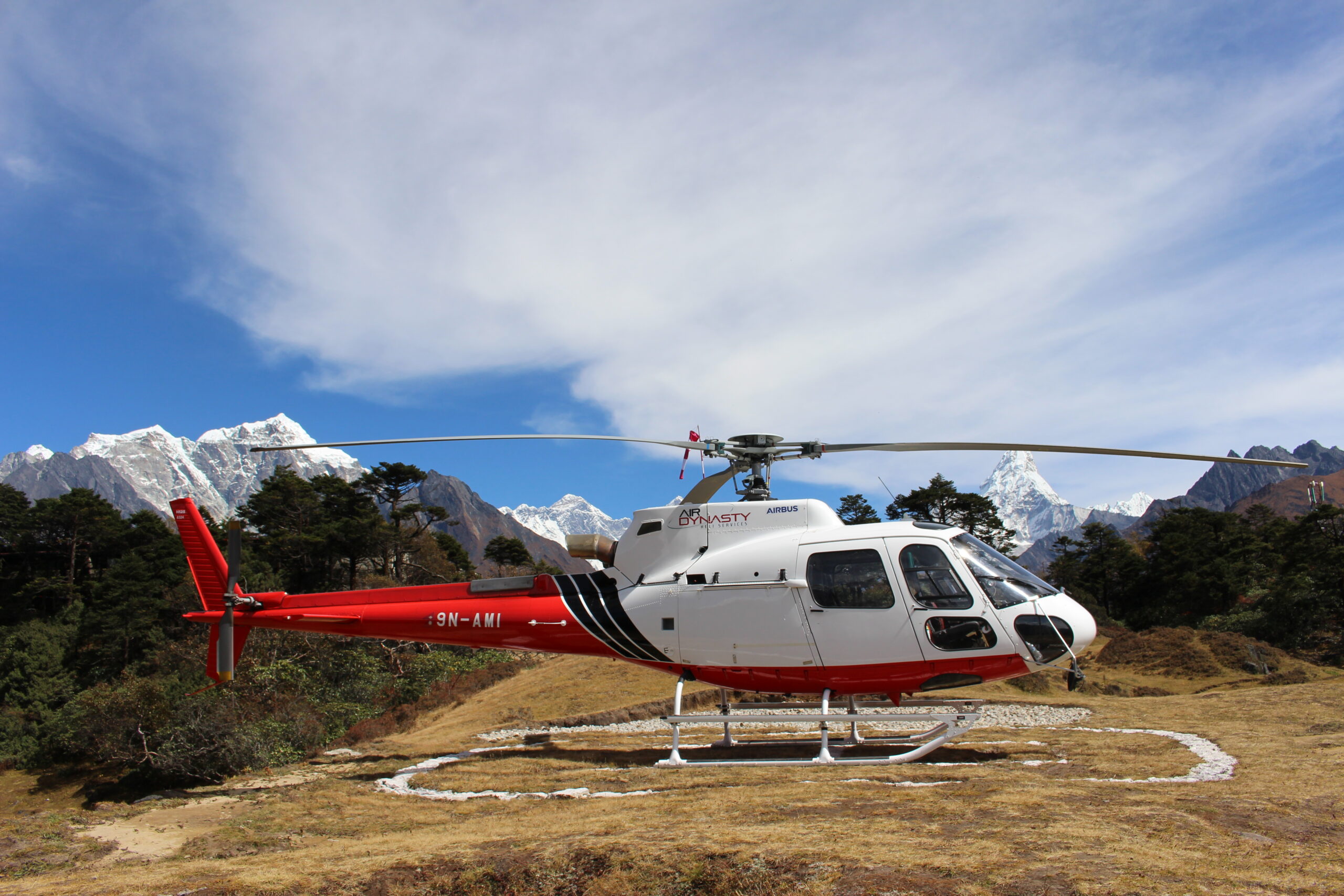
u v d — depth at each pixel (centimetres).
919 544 1099
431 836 764
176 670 3566
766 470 1235
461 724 1942
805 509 1162
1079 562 7588
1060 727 1395
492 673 2589
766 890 513
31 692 4509
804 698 1844
